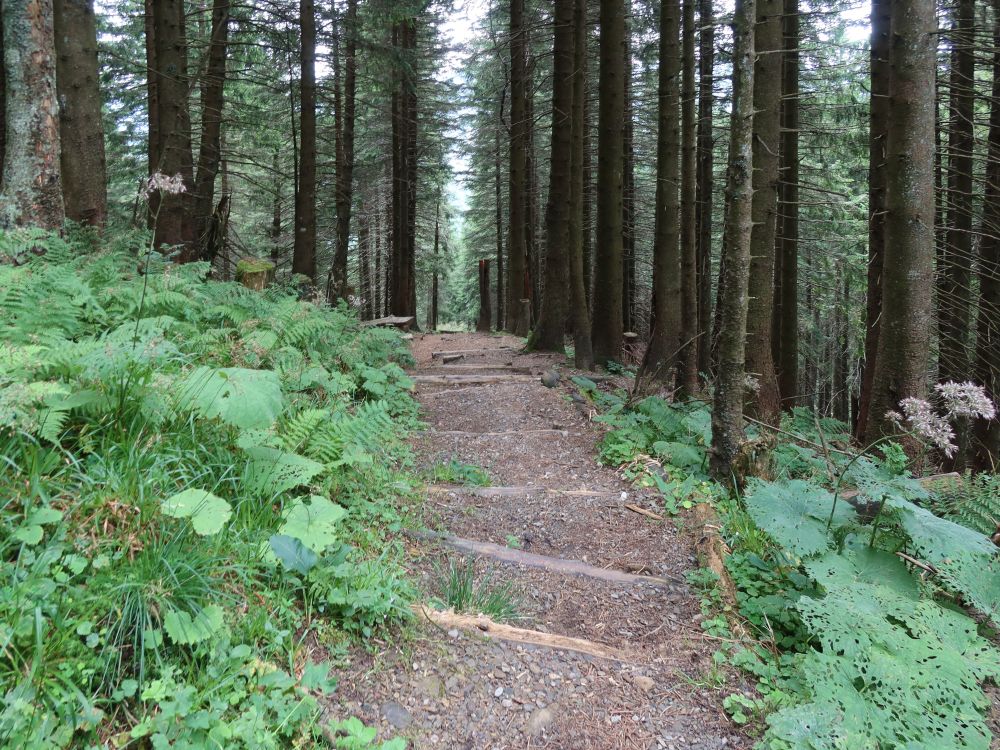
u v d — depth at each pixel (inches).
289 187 908.0
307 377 189.0
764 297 276.8
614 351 447.8
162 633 86.0
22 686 71.2
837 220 561.3
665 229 385.1
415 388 334.0
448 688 102.1
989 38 325.1
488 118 925.8
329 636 104.0
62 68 261.6
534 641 119.1
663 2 385.7
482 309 1021.2
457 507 180.9
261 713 81.8
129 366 121.8
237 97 642.8
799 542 127.7
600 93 420.2
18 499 93.9
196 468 121.2
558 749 95.0
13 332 130.6
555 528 176.2
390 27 639.1
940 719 91.7
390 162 955.3
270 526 119.6
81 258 201.8
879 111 300.7
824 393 1021.2
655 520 180.1
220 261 528.1
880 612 110.8
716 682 111.5
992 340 324.8
